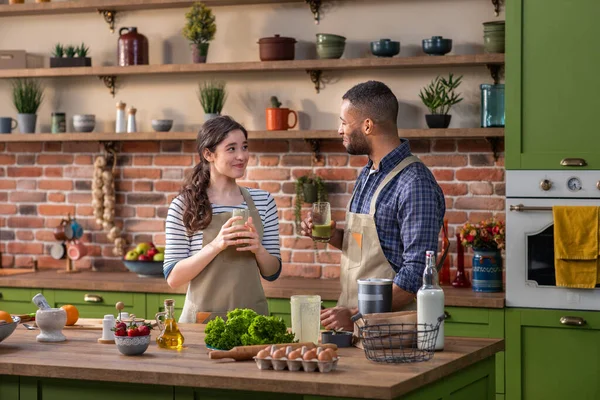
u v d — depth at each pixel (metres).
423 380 2.36
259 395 2.43
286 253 5.32
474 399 2.78
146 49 5.40
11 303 5.20
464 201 5.03
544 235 4.35
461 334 4.46
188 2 5.28
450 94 5.04
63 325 2.94
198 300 3.41
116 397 2.57
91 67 5.37
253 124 5.38
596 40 4.28
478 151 5.00
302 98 5.29
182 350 2.74
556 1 4.32
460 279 4.80
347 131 3.28
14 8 5.55
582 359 4.31
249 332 2.66
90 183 5.71
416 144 5.09
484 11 4.98
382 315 2.66
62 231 5.61
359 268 3.23
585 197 4.29
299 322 2.76
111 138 5.35
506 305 4.41
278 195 5.34
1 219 5.88
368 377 2.31
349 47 5.20
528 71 4.37
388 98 3.25
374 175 3.28
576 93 4.31
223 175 3.50
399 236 3.18
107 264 5.68
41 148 5.79
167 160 5.55
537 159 4.35
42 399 2.66
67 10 5.54
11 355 2.68
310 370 2.39
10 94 5.81
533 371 4.37
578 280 4.26
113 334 2.89
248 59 5.38
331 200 5.25
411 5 5.09
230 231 3.23
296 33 5.29
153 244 5.40
